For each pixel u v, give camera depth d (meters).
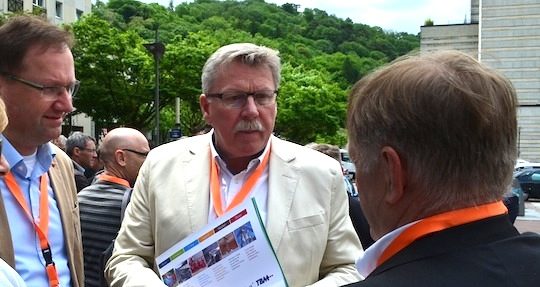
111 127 27.94
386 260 1.15
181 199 2.33
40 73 2.27
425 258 1.09
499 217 1.15
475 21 50.41
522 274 1.05
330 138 39.94
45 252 2.33
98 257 3.64
